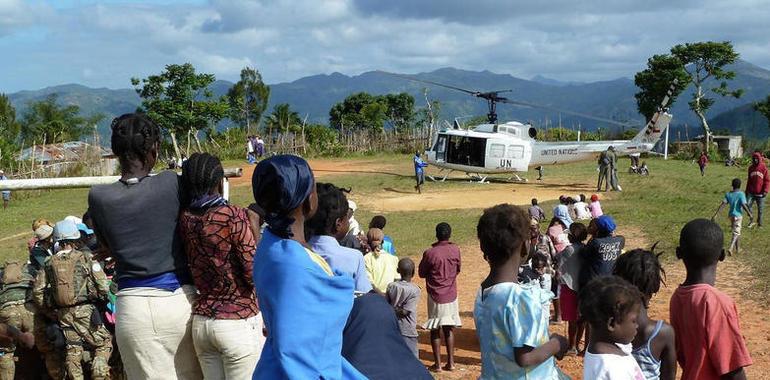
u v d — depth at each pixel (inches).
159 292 143.5
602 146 1214.3
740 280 480.7
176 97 1798.7
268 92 3666.3
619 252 314.0
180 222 145.2
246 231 142.0
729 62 2300.7
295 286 92.9
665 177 1279.5
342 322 95.7
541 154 1240.2
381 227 345.1
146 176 149.4
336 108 3361.2
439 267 324.5
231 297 142.1
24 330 257.9
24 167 1364.4
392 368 106.6
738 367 155.7
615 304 134.6
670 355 159.3
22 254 700.7
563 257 336.5
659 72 2333.9
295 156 105.7
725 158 1862.7
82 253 257.9
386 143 2046.0
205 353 144.3
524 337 132.4
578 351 346.0
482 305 140.9
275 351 91.7
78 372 253.8
